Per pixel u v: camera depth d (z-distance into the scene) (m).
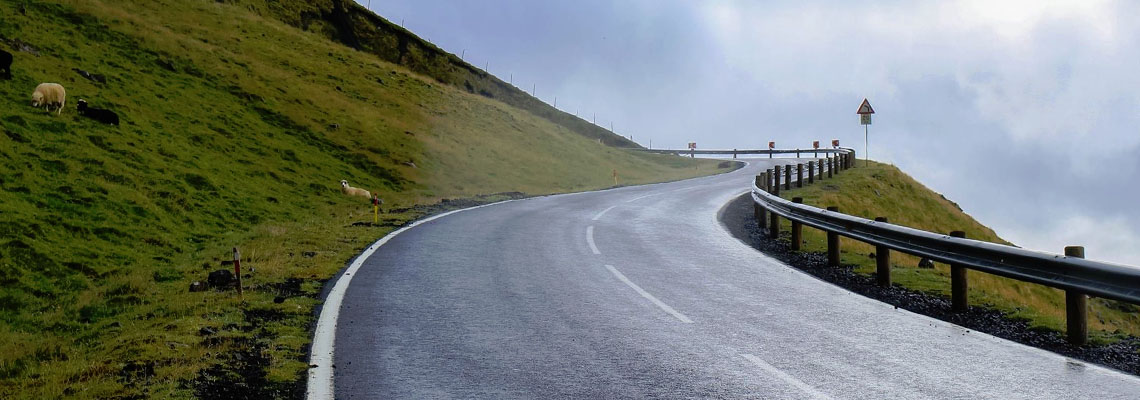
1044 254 8.77
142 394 6.54
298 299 10.88
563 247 16.39
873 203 33.53
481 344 8.23
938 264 22.89
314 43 70.50
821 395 6.43
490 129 59.94
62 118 27.95
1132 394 6.44
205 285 12.63
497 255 15.19
